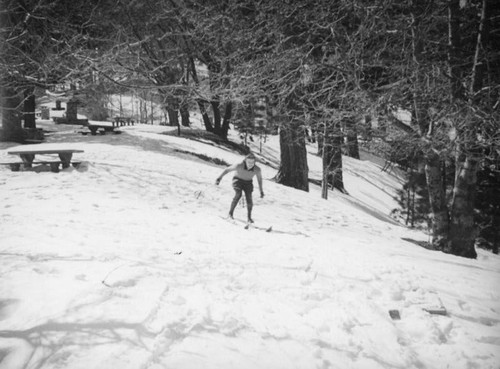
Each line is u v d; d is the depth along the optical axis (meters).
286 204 12.55
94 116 37.12
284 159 18.28
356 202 22.56
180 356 2.64
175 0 19.06
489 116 7.95
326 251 6.41
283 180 18.23
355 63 9.55
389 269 5.52
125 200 9.30
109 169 12.83
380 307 4.05
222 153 23.67
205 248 5.74
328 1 11.49
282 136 17.98
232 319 3.26
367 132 11.56
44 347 2.61
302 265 5.23
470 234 10.19
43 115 35.69
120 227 6.51
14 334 2.74
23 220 6.24
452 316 4.13
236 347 2.88
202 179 13.66
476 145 8.85
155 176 12.76
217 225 7.85
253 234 7.42
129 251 5.00
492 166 10.12
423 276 5.50
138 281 3.87
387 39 10.32
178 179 12.88
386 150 12.82
